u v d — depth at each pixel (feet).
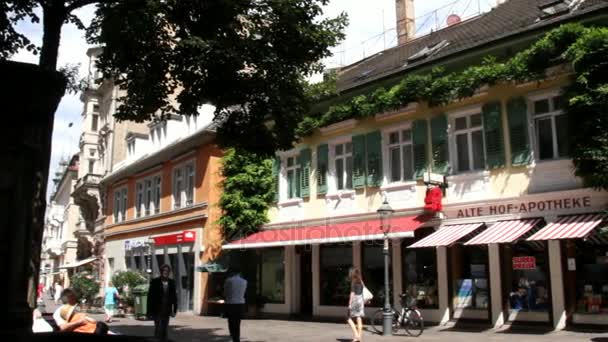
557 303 48.01
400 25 91.81
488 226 52.60
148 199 110.83
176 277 93.86
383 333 49.57
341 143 69.56
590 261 47.06
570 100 44.96
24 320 16.79
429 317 56.85
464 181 55.26
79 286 103.40
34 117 17.28
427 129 59.16
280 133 37.40
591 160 44.21
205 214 86.38
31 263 18.13
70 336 13.97
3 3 26.27
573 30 46.39
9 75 16.70
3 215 16.81
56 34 23.95
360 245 65.87
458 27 73.31
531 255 50.57
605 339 40.14
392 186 61.87
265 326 61.05
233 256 80.84
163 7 29.86
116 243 123.24
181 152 96.48
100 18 30.73
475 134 55.72
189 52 31.24
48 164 18.79
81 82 28.78
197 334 53.67
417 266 59.21
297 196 75.25
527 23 54.49
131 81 33.27
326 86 61.87
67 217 225.15
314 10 34.17
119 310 86.94
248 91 34.22
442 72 57.36
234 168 82.12
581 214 46.47
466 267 55.21
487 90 54.13
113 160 140.46
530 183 50.34
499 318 51.37
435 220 56.34
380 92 62.54
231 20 31.99
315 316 70.03
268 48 33.17
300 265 75.51
